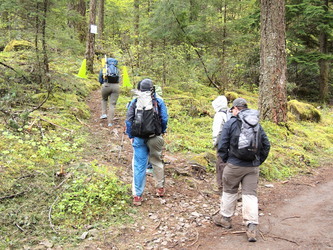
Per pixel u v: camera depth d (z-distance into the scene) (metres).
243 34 16.31
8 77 7.95
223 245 3.87
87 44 13.86
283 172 6.96
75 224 4.01
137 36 13.99
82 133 7.25
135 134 4.61
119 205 4.58
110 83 8.16
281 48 9.30
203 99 12.55
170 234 4.09
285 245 3.88
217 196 5.40
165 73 13.02
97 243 3.71
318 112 12.77
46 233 3.74
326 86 19.16
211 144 7.64
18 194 4.27
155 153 4.87
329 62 19.09
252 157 3.94
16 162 5.06
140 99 4.63
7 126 6.20
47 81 8.71
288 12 16.89
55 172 5.06
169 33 13.41
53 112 7.93
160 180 5.04
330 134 10.77
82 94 10.85
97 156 6.14
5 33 8.21
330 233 4.21
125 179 5.39
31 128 6.40
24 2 8.00
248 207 3.98
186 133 8.45
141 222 4.31
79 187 4.70
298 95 20.19
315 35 19.19
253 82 17.53
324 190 6.16
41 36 8.29
